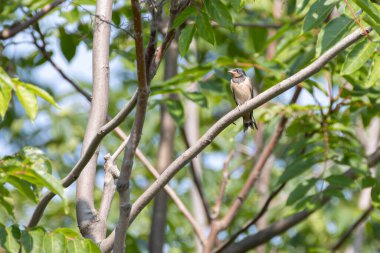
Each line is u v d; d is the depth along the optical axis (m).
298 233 19.56
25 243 6.34
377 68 8.07
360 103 11.46
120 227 6.96
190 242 19.42
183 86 12.17
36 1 11.66
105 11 8.88
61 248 6.44
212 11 7.71
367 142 15.05
